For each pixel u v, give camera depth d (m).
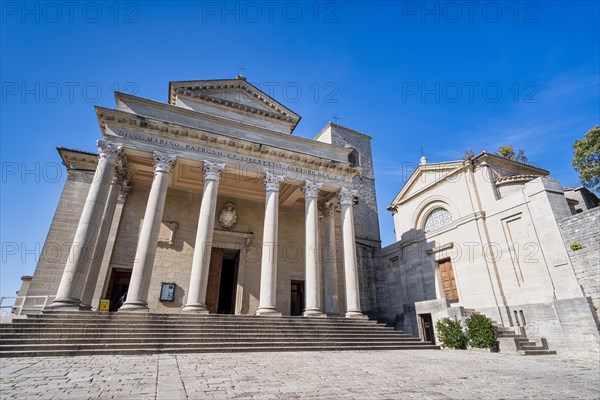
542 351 15.49
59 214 18.97
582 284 15.59
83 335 11.11
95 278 16.11
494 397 6.44
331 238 22.72
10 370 7.50
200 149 18.38
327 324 16.14
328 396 6.05
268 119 24.61
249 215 24.28
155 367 8.34
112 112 16.77
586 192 24.91
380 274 28.41
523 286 18.19
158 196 16.38
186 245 21.41
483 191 21.52
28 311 16.16
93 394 5.69
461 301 21.36
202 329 13.09
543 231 17.56
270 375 7.80
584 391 7.25
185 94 22.62
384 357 11.90
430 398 6.14
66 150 20.11
